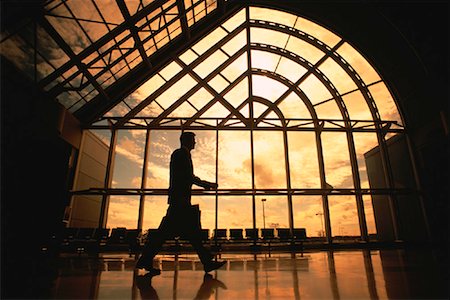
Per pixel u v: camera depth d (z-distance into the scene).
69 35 8.73
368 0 10.68
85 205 11.97
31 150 5.28
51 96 9.45
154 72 12.80
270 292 1.69
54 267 3.36
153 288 1.86
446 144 11.07
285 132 13.45
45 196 5.19
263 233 11.72
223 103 13.50
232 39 13.62
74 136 11.37
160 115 13.10
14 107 7.51
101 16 8.93
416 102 12.36
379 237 13.31
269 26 13.41
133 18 9.42
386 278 2.29
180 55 13.17
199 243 2.84
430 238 11.33
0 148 4.98
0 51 7.28
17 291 1.65
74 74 9.85
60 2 7.77
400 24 10.74
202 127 13.10
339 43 13.09
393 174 13.41
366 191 12.30
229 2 13.24
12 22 7.12
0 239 4.61
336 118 13.96
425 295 1.54
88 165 12.28
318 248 11.52
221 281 2.21
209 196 12.06
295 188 12.38
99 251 9.52
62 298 1.47
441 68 10.28
